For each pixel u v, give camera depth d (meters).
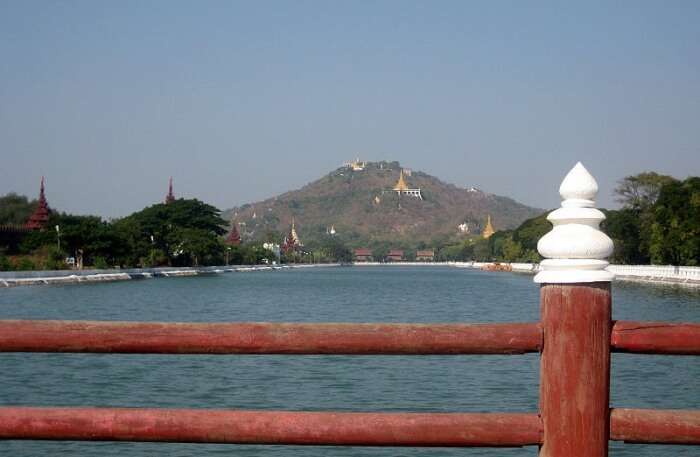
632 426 4.90
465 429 4.93
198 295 98.25
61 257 127.81
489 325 5.04
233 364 31.23
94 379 28.14
